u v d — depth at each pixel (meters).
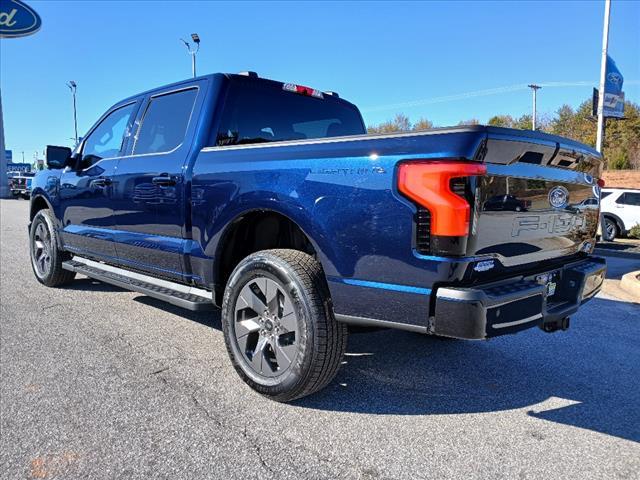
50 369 3.42
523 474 2.35
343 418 2.84
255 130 3.93
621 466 2.44
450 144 2.33
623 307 5.76
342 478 2.28
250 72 3.95
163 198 3.78
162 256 3.86
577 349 4.14
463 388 3.30
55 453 2.43
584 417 2.93
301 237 3.35
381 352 3.94
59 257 5.58
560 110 53.00
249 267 3.05
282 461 2.40
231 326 3.19
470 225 2.33
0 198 34.06
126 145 4.44
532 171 2.68
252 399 3.04
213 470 2.32
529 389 3.31
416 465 2.40
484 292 2.34
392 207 2.47
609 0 17.09
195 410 2.88
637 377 3.56
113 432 2.63
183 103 3.94
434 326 2.42
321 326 2.76
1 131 34.44
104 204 4.52
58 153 5.13
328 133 4.58
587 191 3.29
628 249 13.31
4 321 4.48
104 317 4.66
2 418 2.75
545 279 2.90
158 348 3.87
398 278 2.49
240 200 3.13
